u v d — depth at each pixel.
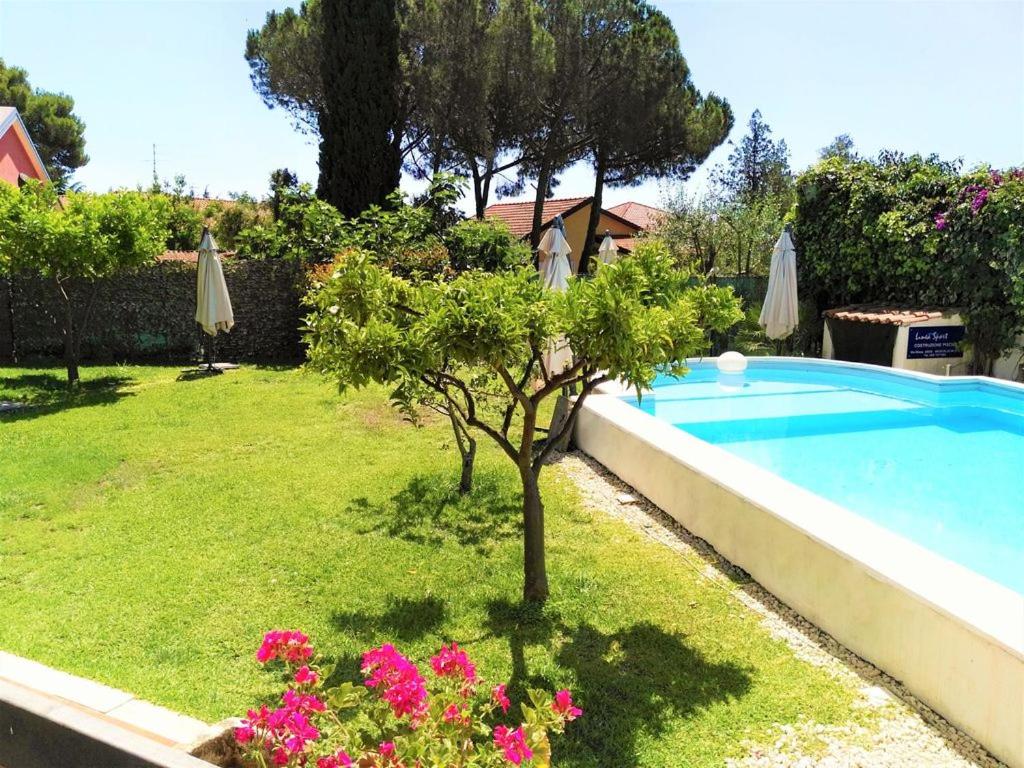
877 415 9.80
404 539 5.47
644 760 3.06
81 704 3.19
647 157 24.39
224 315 12.58
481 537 5.54
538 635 4.11
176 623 4.17
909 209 13.20
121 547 5.25
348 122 17.44
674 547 5.41
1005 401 10.29
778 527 4.54
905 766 3.05
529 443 4.38
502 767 2.21
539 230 24.27
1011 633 3.10
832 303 15.14
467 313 3.51
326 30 17.38
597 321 3.54
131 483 6.70
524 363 4.60
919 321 12.16
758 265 21.72
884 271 13.71
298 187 15.27
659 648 3.98
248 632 4.09
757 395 10.75
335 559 5.09
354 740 2.24
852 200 14.18
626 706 3.44
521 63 19.81
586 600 4.54
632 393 9.36
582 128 22.84
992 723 3.11
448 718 2.23
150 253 11.66
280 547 5.28
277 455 7.64
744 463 5.63
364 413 9.52
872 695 3.56
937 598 3.41
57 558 5.06
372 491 6.51
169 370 13.20
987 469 7.71
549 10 21.16
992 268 11.91
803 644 4.07
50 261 10.42
